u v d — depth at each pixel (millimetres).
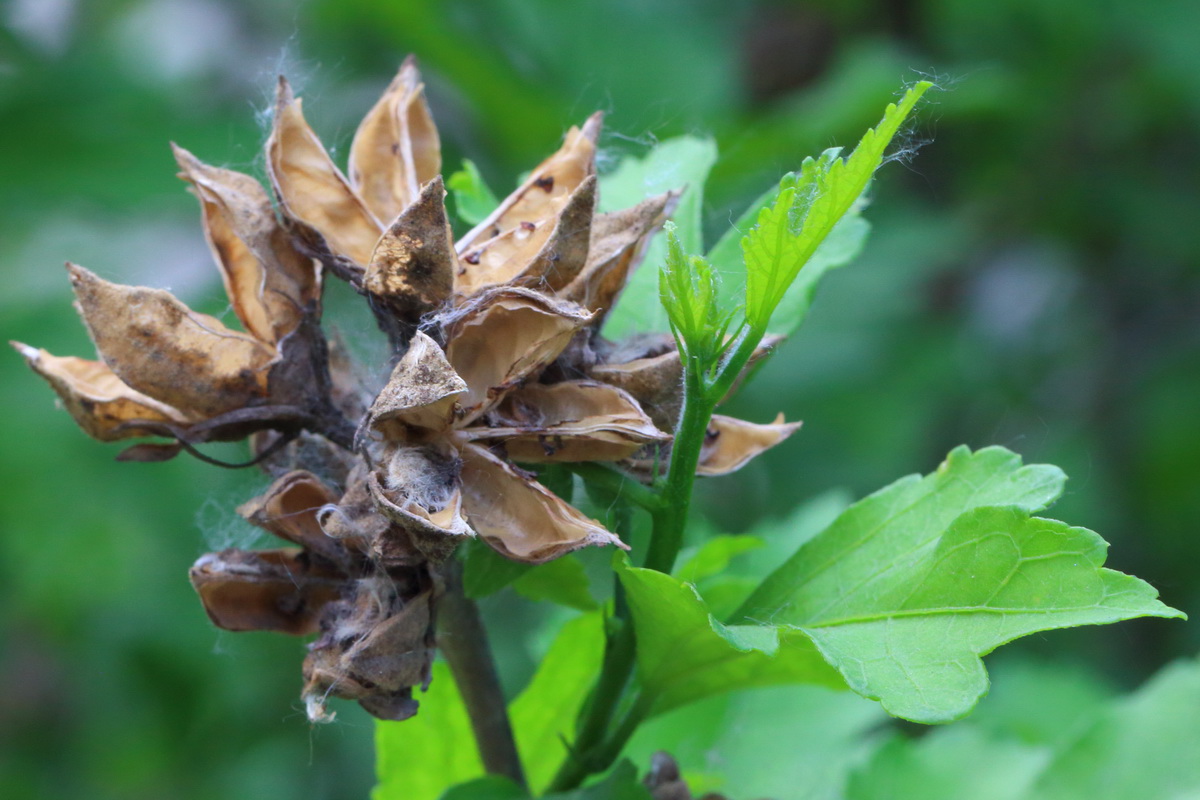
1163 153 903
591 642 482
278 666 783
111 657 787
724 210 809
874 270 920
